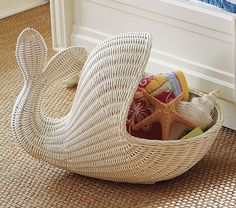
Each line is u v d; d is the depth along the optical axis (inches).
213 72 68.2
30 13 100.0
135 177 60.4
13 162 66.1
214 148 67.9
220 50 66.7
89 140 59.1
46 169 65.0
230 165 65.3
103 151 58.9
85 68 60.9
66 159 61.5
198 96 67.0
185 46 69.6
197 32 67.7
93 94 58.2
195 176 63.8
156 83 63.6
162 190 61.8
